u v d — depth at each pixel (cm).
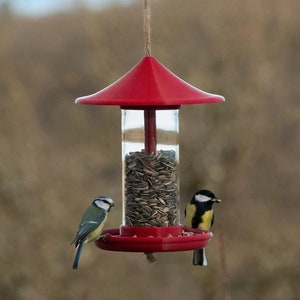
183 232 746
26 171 1638
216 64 1778
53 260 1603
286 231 1697
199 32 1789
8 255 1595
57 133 1786
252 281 1639
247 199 1755
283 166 1786
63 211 1631
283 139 1802
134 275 1638
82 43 2000
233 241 1689
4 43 1944
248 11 1791
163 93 658
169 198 727
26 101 1722
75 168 1681
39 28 2019
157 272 1645
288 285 1631
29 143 1669
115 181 1711
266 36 1797
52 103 1920
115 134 1738
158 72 683
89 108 1775
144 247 668
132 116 733
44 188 1639
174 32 1780
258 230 1694
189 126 1780
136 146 733
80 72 1958
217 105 1773
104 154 1725
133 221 725
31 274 1590
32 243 1606
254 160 1781
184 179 1775
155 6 1784
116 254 1631
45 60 1986
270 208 1748
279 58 1806
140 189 726
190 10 1788
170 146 736
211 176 1761
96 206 772
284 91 1809
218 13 1786
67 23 2020
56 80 1958
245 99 1772
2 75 1753
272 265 1636
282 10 1805
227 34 1784
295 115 1789
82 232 758
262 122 1784
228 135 1772
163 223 722
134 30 1764
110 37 1772
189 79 1756
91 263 1611
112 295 1609
